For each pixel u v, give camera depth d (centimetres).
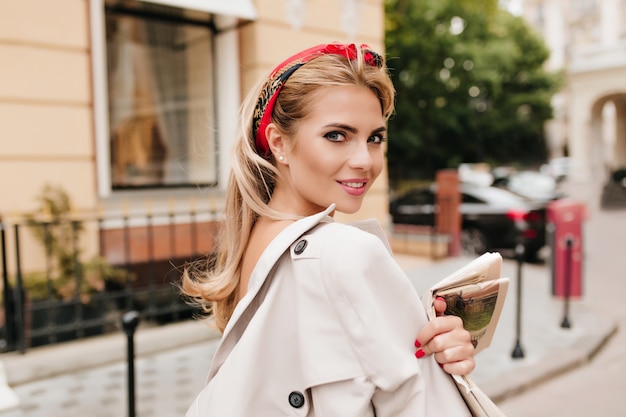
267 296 100
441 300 100
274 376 98
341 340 90
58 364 412
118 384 399
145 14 582
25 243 469
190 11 589
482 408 91
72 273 466
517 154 3788
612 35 3834
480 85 2736
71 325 446
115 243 532
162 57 596
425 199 1054
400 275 94
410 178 2839
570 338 534
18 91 475
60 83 496
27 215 468
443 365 94
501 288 102
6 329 429
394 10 2094
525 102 3120
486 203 970
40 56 485
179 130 610
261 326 98
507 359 477
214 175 607
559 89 3231
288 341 98
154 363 442
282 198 113
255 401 97
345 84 102
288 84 106
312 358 91
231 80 617
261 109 112
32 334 434
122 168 571
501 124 3098
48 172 491
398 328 93
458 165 2838
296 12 634
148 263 547
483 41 2589
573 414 392
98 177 528
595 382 450
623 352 525
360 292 89
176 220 572
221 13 562
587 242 1197
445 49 2308
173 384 402
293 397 96
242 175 114
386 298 93
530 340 528
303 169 104
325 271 92
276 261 100
